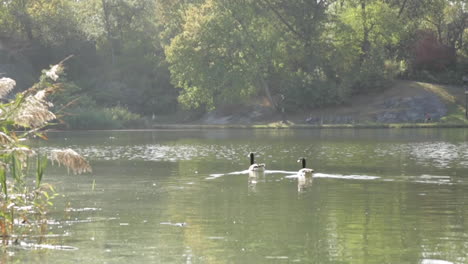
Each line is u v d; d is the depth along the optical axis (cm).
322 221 1698
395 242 1442
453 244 1417
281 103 9762
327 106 9681
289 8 9756
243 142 5572
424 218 1739
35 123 1575
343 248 1386
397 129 7931
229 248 1391
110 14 12150
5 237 1505
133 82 11044
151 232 1562
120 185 2522
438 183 2523
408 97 9388
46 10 11100
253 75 9350
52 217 1767
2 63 10262
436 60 10481
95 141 5888
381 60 9775
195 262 1277
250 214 1811
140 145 5244
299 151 4403
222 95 9462
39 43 10838
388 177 2741
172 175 2908
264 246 1405
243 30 9438
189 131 8125
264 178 2748
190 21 9612
